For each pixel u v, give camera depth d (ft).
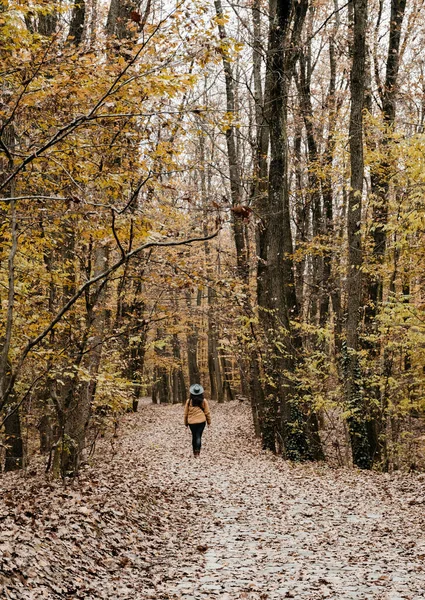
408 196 47.78
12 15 20.70
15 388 37.42
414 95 61.77
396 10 60.08
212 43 19.99
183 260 24.45
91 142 24.13
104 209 23.44
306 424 52.49
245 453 55.47
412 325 47.55
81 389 34.91
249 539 25.71
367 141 56.65
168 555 23.06
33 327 29.40
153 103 22.02
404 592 18.17
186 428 78.54
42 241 28.86
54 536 19.77
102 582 18.17
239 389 149.28
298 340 57.62
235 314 58.18
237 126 23.54
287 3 48.98
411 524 28.14
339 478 41.75
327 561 22.33
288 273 59.41
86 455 46.47
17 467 46.75
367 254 54.44
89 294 34.40
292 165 68.59
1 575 15.25
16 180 24.53
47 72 21.84
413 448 54.95
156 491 33.01
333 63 69.51
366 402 51.49
